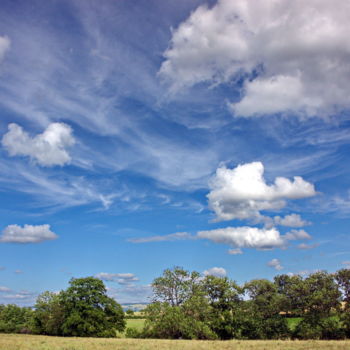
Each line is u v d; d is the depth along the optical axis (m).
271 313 57.88
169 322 49.44
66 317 58.00
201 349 27.78
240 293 56.16
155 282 54.91
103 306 60.28
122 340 39.50
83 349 27.66
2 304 75.50
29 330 68.38
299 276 63.34
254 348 28.12
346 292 52.88
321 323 51.34
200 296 54.00
